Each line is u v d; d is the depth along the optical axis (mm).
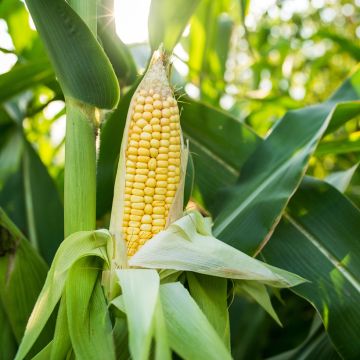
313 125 466
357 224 415
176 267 316
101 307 311
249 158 485
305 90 1044
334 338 374
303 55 1224
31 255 443
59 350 309
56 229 548
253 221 401
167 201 344
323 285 395
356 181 695
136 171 342
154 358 289
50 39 340
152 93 348
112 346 292
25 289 430
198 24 787
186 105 526
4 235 434
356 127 901
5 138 612
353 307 380
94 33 370
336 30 1268
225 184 512
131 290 276
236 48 957
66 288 302
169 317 283
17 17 729
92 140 353
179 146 350
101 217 480
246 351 644
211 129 526
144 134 341
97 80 342
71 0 369
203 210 511
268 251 424
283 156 457
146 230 339
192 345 274
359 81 520
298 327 684
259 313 661
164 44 380
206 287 336
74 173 343
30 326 292
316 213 429
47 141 953
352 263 401
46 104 644
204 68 790
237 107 939
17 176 572
